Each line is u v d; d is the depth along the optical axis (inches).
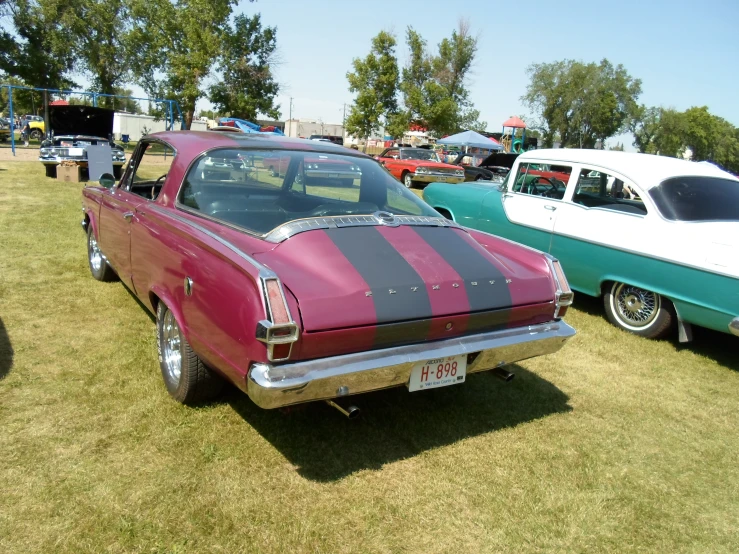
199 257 109.3
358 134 1429.6
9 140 1282.0
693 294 183.6
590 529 98.9
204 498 97.9
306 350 93.7
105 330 167.5
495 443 124.4
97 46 1438.2
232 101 1493.6
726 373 178.1
